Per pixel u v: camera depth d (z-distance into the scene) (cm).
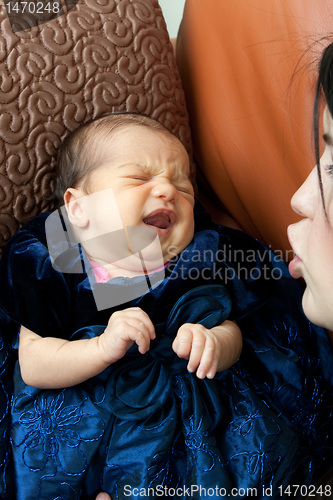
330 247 57
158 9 101
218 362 75
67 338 83
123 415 76
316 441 83
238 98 92
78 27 92
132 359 81
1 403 82
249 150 91
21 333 83
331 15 77
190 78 103
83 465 76
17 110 88
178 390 81
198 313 81
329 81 52
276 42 84
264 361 87
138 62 96
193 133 105
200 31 98
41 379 78
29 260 83
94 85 92
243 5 89
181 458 78
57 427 78
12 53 88
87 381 81
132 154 86
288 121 83
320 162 59
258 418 80
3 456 78
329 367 90
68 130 91
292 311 93
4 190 88
